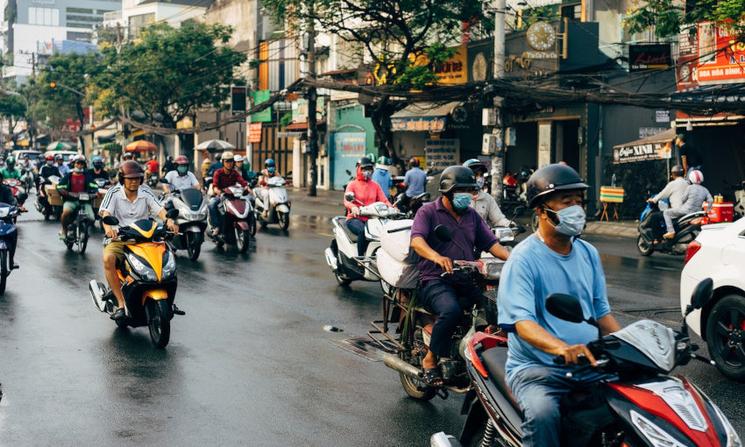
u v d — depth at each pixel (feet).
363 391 23.97
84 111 266.77
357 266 40.06
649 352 12.18
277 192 71.56
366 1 98.17
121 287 30.63
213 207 57.11
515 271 13.74
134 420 21.15
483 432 15.55
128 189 32.76
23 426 20.54
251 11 178.81
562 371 13.38
